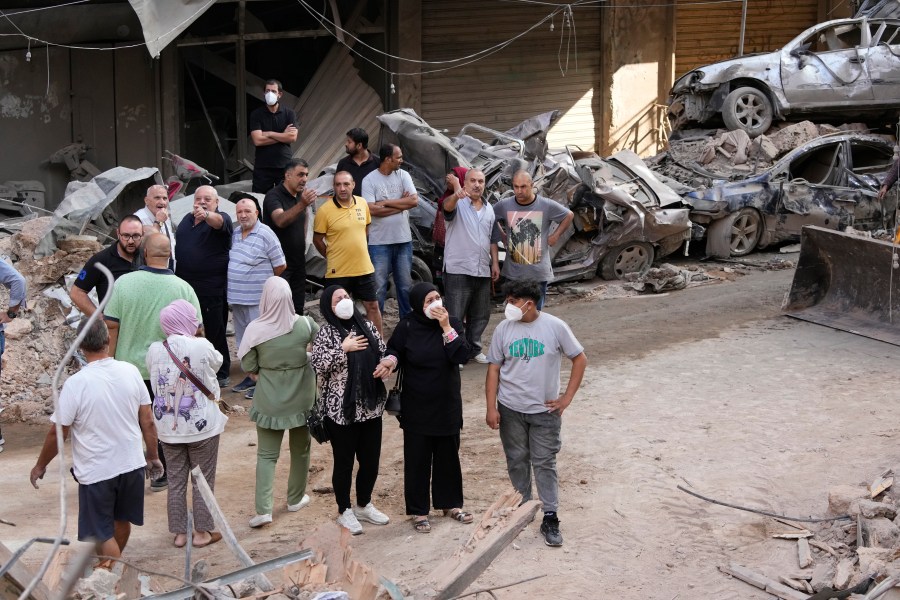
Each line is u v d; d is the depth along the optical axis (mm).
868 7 18875
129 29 16656
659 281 13422
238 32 17719
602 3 20484
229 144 18906
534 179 13359
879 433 8094
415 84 19359
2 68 16703
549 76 20406
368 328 6777
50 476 8039
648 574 6180
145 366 7312
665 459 7840
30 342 10266
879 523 6309
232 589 4637
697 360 10250
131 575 5246
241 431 9094
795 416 8570
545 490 6613
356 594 4492
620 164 14656
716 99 16766
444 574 5012
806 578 6066
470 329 10383
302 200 9680
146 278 7332
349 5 18750
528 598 5852
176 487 6668
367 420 6742
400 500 7488
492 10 19703
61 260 10742
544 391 6578
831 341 10641
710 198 14344
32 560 6199
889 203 14883
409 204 10398
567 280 13969
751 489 7258
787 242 15438
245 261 9359
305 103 18344
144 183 12648
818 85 16719
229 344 11719
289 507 7320
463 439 8594
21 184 16625
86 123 17250
